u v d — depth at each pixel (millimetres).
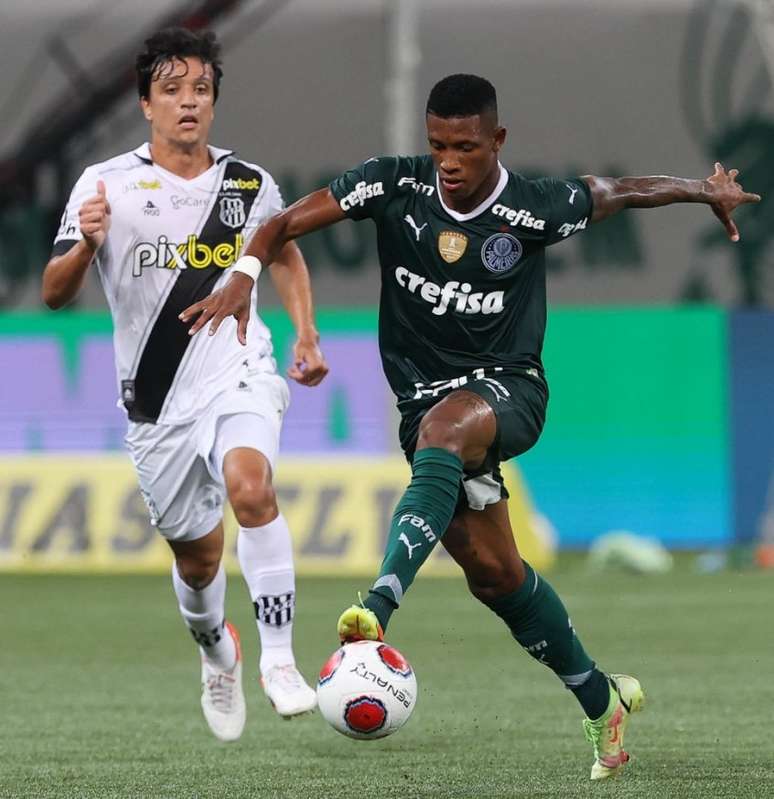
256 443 19656
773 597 44031
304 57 75188
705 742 21453
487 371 17281
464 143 16312
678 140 74438
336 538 51688
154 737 22453
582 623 37875
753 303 73875
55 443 62344
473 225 16969
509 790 17781
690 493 60906
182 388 20734
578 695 18344
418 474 16094
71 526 53656
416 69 74188
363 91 75125
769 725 23031
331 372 59594
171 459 20859
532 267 17375
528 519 53719
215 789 18016
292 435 59656
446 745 21578
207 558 21328
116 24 74812
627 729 22688
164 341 20703
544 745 21516
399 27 57562
